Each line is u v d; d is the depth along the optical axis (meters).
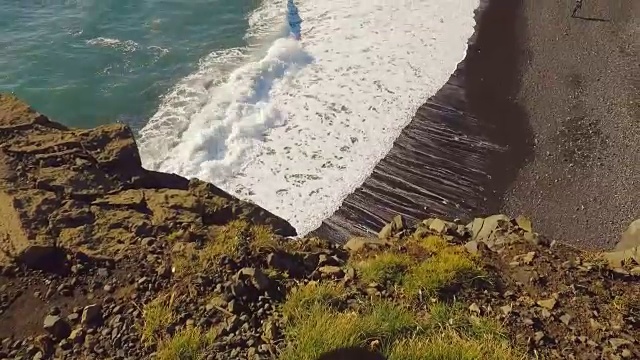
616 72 23.28
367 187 18.11
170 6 26.48
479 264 8.40
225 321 6.95
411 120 20.89
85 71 22.14
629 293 8.18
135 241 8.02
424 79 23.03
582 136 20.33
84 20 24.80
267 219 9.52
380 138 20.02
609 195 18.06
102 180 9.06
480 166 19.16
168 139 19.30
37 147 9.25
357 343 6.50
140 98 21.17
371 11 27.25
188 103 20.92
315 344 6.45
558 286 8.20
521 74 23.44
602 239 16.75
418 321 7.03
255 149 19.33
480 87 22.70
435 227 10.31
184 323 6.92
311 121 20.61
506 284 8.18
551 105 21.80
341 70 23.23
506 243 9.37
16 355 6.59
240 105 20.91
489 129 20.69
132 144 9.65
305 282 7.77
